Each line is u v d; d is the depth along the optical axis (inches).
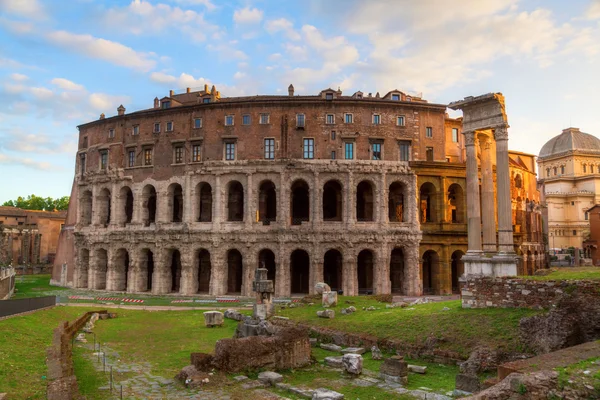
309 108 3004.4
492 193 1641.2
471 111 1668.3
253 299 2719.0
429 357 1150.3
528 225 3582.7
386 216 2908.5
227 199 3021.7
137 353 1312.7
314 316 1659.7
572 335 991.0
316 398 866.1
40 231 5674.2
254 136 3006.9
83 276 3494.1
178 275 3307.1
